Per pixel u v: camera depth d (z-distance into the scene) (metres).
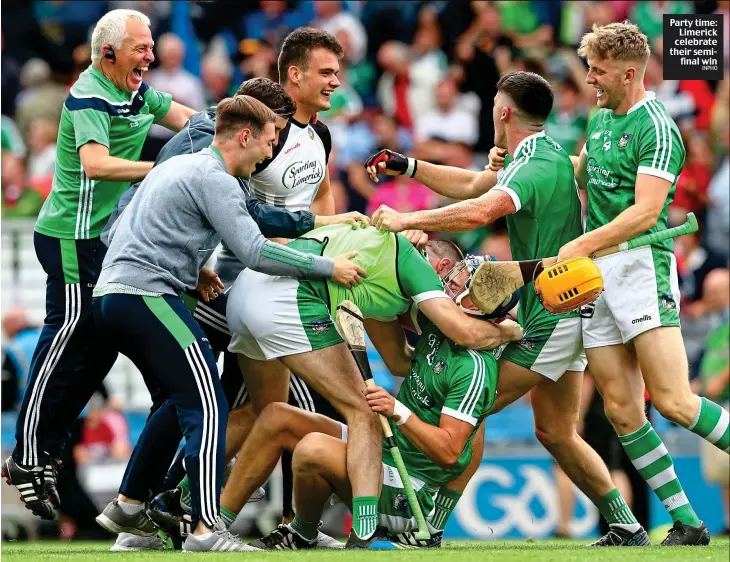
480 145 43.12
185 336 18.22
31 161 41.22
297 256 18.27
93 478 32.97
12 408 34.59
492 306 18.61
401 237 19.06
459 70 43.47
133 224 18.45
